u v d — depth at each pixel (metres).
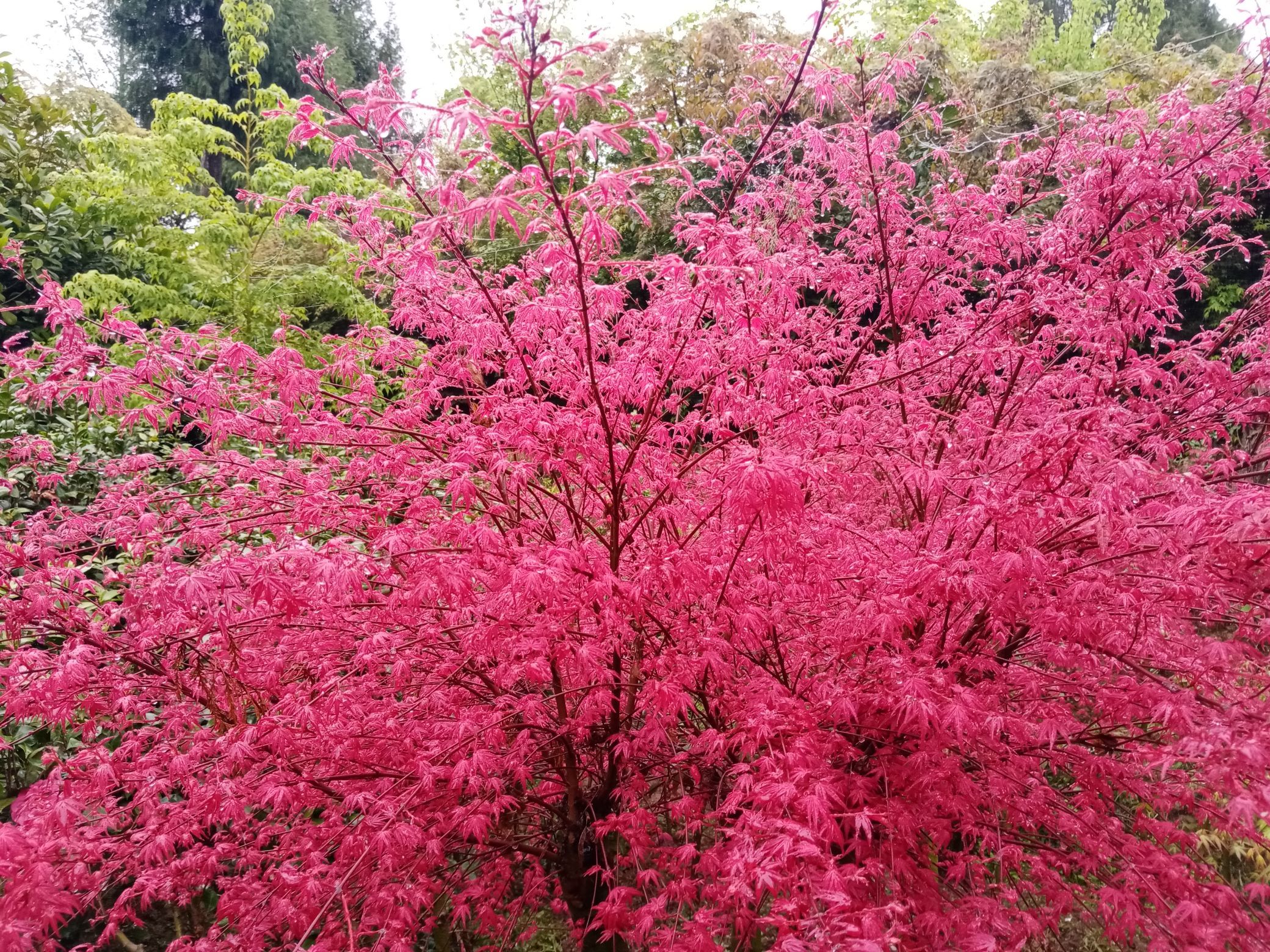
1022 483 3.06
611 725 3.78
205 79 20.73
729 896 2.44
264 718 3.13
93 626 3.25
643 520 3.75
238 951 3.06
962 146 5.79
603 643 3.29
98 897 3.26
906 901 2.89
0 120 9.16
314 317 13.46
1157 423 4.02
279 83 21.92
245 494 3.91
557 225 2.93
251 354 3.30
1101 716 3.71
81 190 9.52
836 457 3.94
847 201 4.68
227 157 18.47
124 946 4.61
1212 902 2.92
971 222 4.35
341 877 3.20
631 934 2.95
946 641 3.73
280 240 10.43
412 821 3.09
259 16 10.95
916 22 15.27
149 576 3.31
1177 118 3.59
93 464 4.75
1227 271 10.73
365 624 3.65
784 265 3.69
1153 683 3.08
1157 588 3.29
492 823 3.60
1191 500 2.78
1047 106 10.80
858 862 3.23
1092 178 3.57
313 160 18.69
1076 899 3.26
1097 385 3.78
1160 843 3.52
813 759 2.95
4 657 3.04
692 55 11.44
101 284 8.49
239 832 3.74
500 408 3.59
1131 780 3.32
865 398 4.47
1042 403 4.12
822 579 3.48
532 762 3.75
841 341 5.00
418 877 3.36
